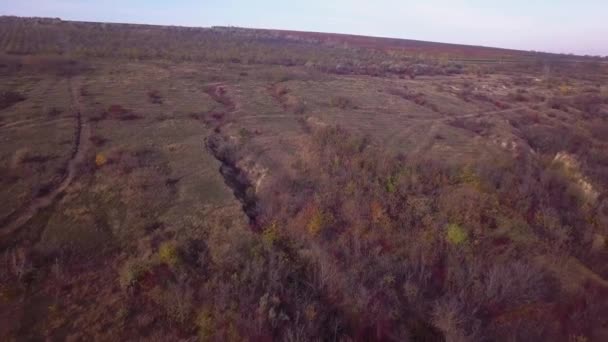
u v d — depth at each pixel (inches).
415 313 561.6
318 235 700.7
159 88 1772.9
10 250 625.6
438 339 530.0
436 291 609.9
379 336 529.3
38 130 1125.7
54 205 761.0
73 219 721.0
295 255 653.3
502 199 818.2
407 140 1282.0
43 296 546.0
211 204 804.0
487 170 960.3
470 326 534.6
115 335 494.6
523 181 913.5
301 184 884.0
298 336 483.2
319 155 1023.0
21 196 770.2
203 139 1174.3
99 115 1293.1
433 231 713.0
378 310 554.6
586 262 685.3
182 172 942.4
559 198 880.3
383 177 904.9
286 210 780.0
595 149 1263.5
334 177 901.2
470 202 780.6
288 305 550.3
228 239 677.3
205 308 533.6
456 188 861.8
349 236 706.2
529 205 811.4
